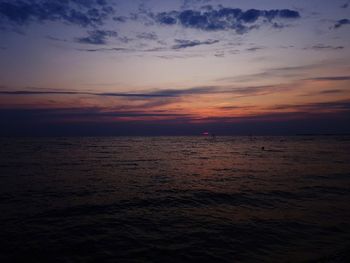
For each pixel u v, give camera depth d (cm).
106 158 4216
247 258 802
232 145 9675
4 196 1549
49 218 1173
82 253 838
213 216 1220
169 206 1396
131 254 833
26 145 8419
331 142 11556
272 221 1132
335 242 905
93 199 1518
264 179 2227
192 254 832
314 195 1617
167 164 3425
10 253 827
